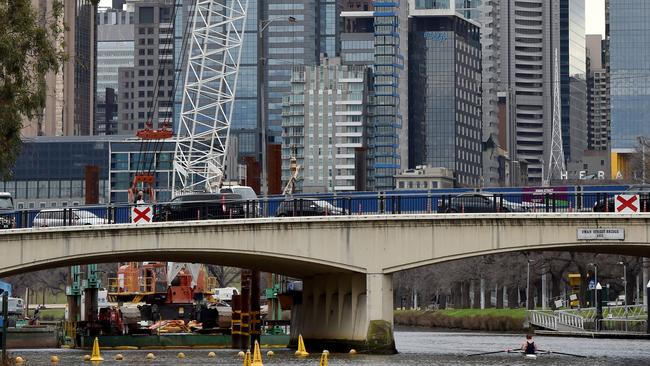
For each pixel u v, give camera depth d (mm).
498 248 188625
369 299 191250
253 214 198875
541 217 187625
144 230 191250
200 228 190750
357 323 196250
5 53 153250
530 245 188125
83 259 193625
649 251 198625
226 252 191000
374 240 190750
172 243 191125
